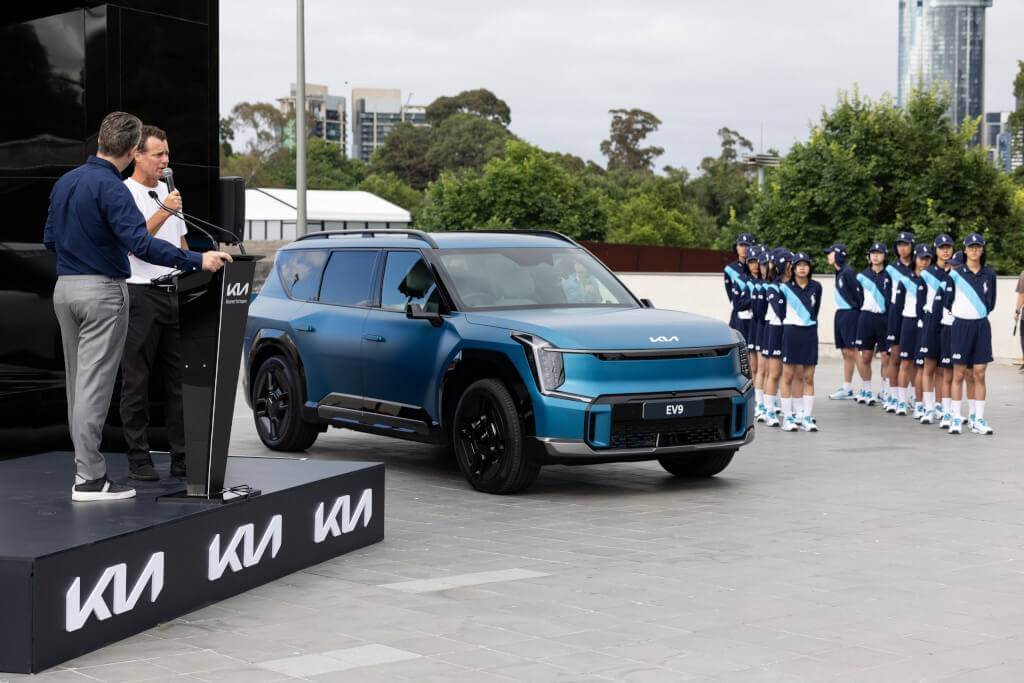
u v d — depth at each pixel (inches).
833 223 1467.8
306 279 441.7
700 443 358.3
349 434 510.9
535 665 193.5
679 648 203.5
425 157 4357.8
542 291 390.9
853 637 210.2
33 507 231.3
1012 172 2449.6
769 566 266.5
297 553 260.1
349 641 207.3
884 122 1488.7
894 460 434.6
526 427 346.6
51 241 240.4
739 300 613.9
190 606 225.5
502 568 264.5
